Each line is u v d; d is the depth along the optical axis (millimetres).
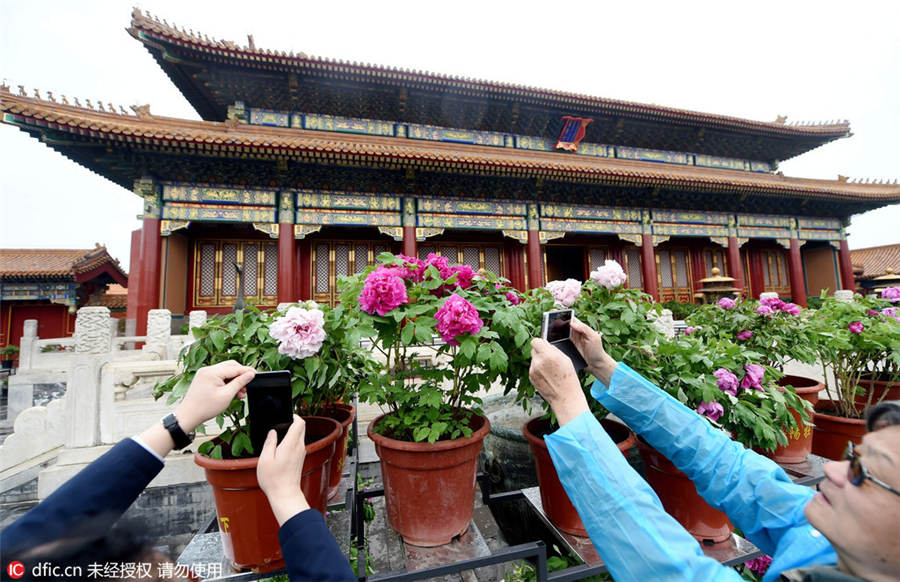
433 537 2531
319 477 2461
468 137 19922
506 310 2703
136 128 11453
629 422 2307
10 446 5734
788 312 4660
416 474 2514
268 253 16859
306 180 15109
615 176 16594
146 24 13273
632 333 3154
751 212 21703
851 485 1215
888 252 34031
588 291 3395
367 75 16266
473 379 2887
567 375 1648
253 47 15914
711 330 4848
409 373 3100
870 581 1149
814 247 24906
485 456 4898
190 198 13789
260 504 2211
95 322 9438
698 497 2797
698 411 2947
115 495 1308
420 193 16734
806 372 7113
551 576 2340
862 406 4898
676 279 22875
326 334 2684
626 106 20031
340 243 17844
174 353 9945
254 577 2254
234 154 12594
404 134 18828
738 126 22250
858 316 4516
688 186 18125
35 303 23891
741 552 2740
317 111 17562
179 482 4914
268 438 1671
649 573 1209
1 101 10180
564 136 20531
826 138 24375
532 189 17906
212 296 15961
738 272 20938
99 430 5094
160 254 13469
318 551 1341
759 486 1878
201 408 1640
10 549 1027
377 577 2166
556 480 2795
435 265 2883
